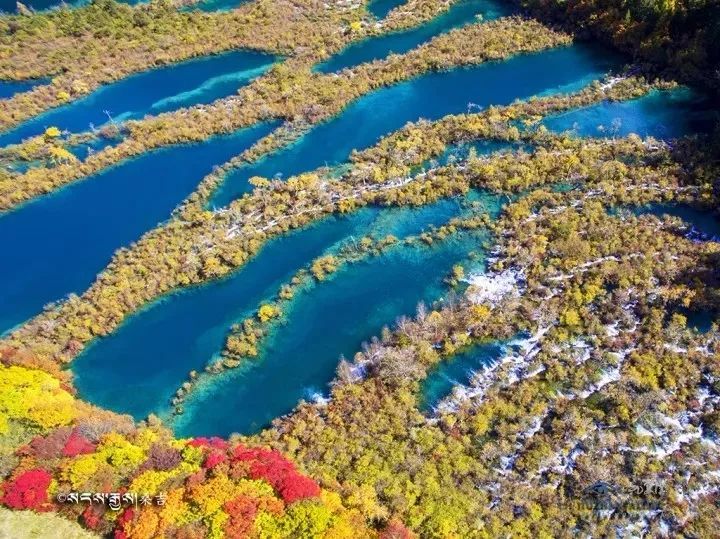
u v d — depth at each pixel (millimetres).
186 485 43562
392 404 51281
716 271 56812
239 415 54812
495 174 70875
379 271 64688
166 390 57750
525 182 69625
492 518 43406
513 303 57531
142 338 62438
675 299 55406
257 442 50781
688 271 57219
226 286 66188
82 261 71562
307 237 69875
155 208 76938
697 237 61406
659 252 59750
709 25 79625
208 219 71688
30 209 79625
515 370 53219
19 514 42406
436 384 53656
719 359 50688
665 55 82250
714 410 48062
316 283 64500
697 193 65250
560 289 58531
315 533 40312
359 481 46094
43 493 43156
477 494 44906
